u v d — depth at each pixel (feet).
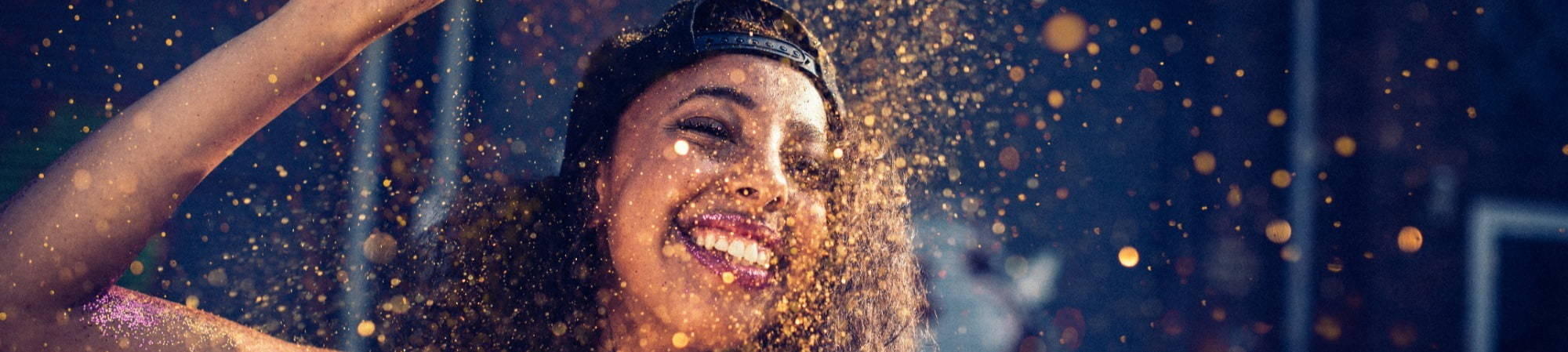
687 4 4.28
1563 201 15.56
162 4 10.62
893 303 5.07
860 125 5.15
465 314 4.84
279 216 10.53
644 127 4.15
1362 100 15.38
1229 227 15.61
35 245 3.22
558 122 11.93
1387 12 15.29
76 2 10.32
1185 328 15.17
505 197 4.90
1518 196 15.37
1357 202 15.43
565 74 12.03
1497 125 15.35
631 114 4.22
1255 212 15.56
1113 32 15.28
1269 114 15.78
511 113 11.76
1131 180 15.24
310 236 10.57
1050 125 14.52
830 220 4.74
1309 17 15.72
